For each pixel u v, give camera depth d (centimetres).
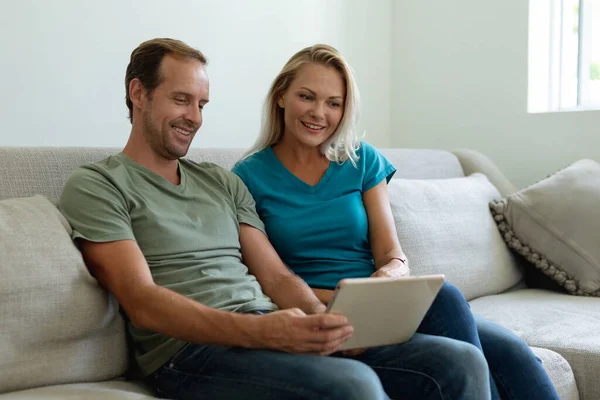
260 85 295
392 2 354
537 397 159
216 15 277
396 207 231
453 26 334
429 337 150
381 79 351
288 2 304
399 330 146
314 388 126
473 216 253
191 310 137
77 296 142
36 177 163
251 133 293
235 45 284
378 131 351
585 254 248
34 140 227
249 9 288
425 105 345
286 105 190
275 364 132
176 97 163
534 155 313
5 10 219
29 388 136
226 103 282
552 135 307
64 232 146
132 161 164
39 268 137
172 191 164
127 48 250
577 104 320
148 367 150
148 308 139
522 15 313
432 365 143
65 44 234
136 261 145
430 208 241
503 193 287
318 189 189
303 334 134
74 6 235
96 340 147
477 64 328
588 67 318
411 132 351
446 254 236
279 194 186
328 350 135
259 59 293
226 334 136
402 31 351
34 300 135
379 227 189
